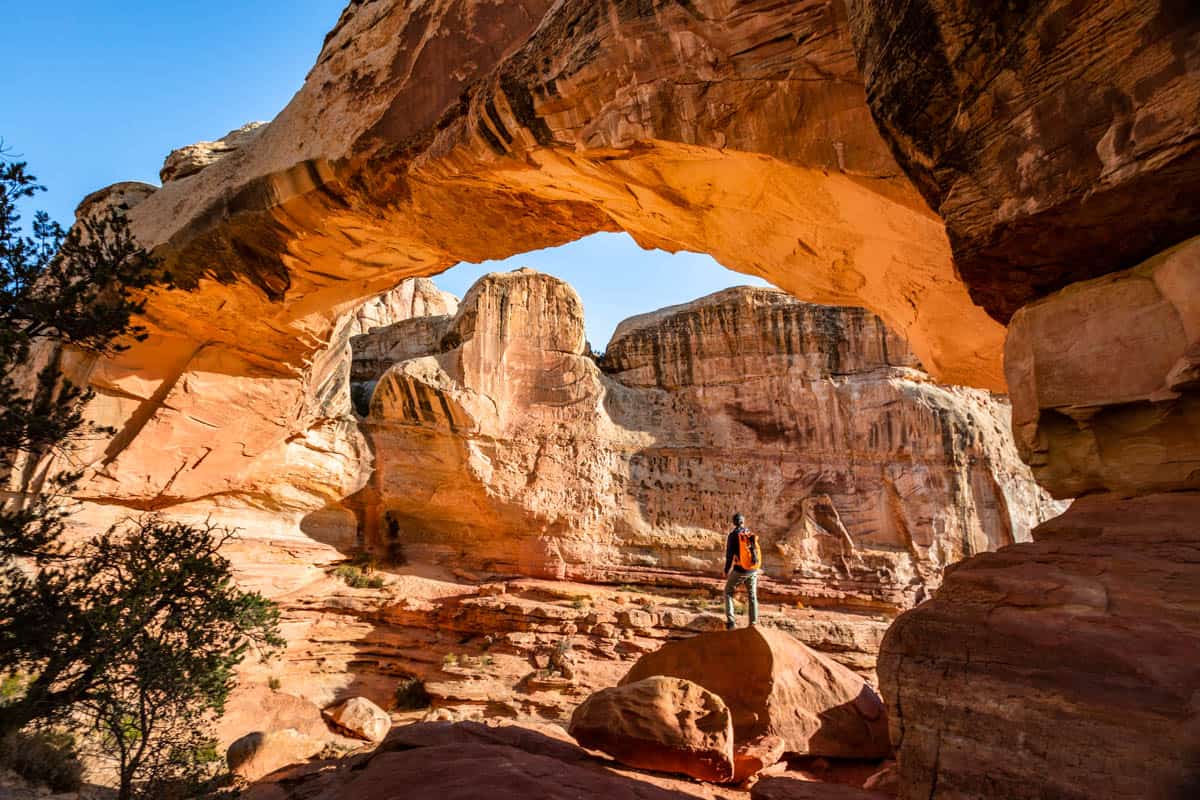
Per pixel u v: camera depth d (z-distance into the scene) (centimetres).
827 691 798
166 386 1716
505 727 745
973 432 2584
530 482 2494
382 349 3138
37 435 734
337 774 778
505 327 2658
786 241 848
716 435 2719
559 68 739
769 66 631
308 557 2223
